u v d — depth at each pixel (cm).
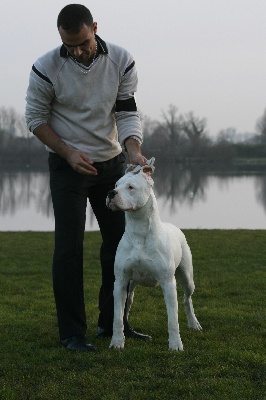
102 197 607
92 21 538
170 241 569
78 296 586
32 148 7625
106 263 616
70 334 582
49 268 1130
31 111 572
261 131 9350
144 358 543
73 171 580
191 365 524
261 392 462
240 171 6919
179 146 8138
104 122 582
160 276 559
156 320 712
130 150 579
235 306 802
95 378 491
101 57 565
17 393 468
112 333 624
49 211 2898
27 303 823
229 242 1455
